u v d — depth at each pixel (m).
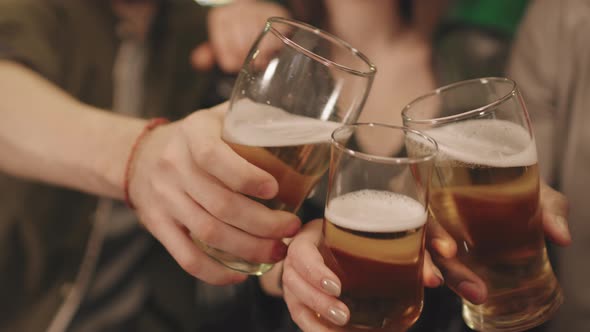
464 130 0.61
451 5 1.08
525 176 0.60
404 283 0.58
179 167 0.64
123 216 1.11
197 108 1.14
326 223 0.60
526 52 0.96
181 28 1.29
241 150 0.62
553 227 0.65
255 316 0.85
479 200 0.60
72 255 1.12
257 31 1.01
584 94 0.88
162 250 1.12
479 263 0.62
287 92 0.63
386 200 0.58
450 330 0.86
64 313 1.08
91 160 0.79
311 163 0.64
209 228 0.64
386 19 1.05
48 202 1.12
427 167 0.58
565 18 0.91
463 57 1.04
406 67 1.05
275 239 0.65
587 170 0.87
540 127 0.93
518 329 0.63
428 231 0.64
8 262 1.12
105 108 1.21
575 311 0.87
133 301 1.10
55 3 1.11
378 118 1.03
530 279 0.62
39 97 0.88
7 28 0.98
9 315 1.11
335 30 1.11
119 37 1.24
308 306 0.60
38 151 0.83
